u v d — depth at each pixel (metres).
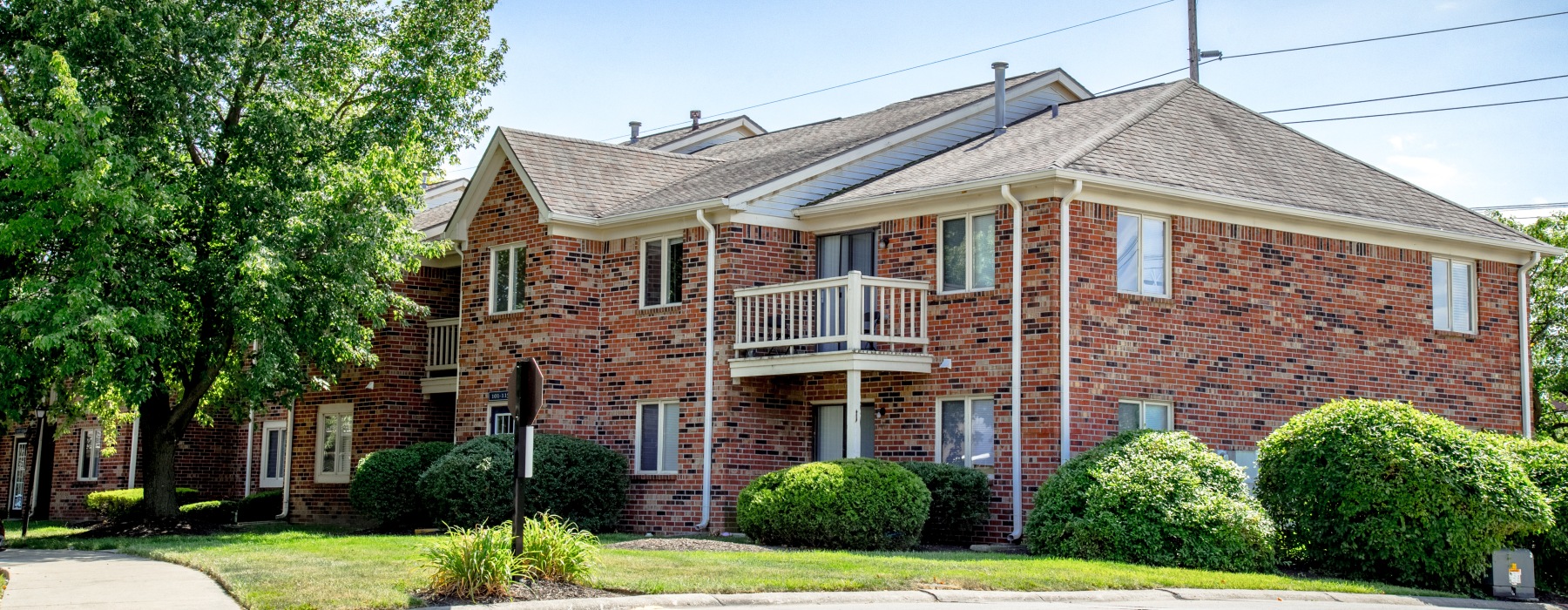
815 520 19.33
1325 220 23.50
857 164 25.27
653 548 18.69
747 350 23.62
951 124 26.95
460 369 26.78
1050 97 29.02
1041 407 20.86
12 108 21.92
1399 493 17.55
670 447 24.45
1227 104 27.34
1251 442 22.55
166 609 13.11
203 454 35.09
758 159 27.70
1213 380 22.31
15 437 36.88
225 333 24.34
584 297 25.48
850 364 21.70
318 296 23.31
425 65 25.06
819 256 24.48
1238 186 22.97
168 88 21.98
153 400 25.33
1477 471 17.44
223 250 23.22
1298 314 23.36
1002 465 21.27
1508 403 25.73
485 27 25.97
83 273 20.52
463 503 22.44
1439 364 24.91
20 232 20.45
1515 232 26.48
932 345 22.42
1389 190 26.16
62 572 16.42
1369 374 24.03
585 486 23.70
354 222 23.22
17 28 21.89
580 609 13.05
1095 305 21.20
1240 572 17.56
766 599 13.97
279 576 14.80
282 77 23.47
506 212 26.34
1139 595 15.11
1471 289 25.67
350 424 29.70
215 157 23.81
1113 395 21.23
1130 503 18.12
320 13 24.83
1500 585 17.23
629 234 25.33
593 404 25.31
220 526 26.16
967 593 14.50
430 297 29.92
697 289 24.19
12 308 20.20
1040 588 15.05
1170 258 22.14
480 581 13.24
